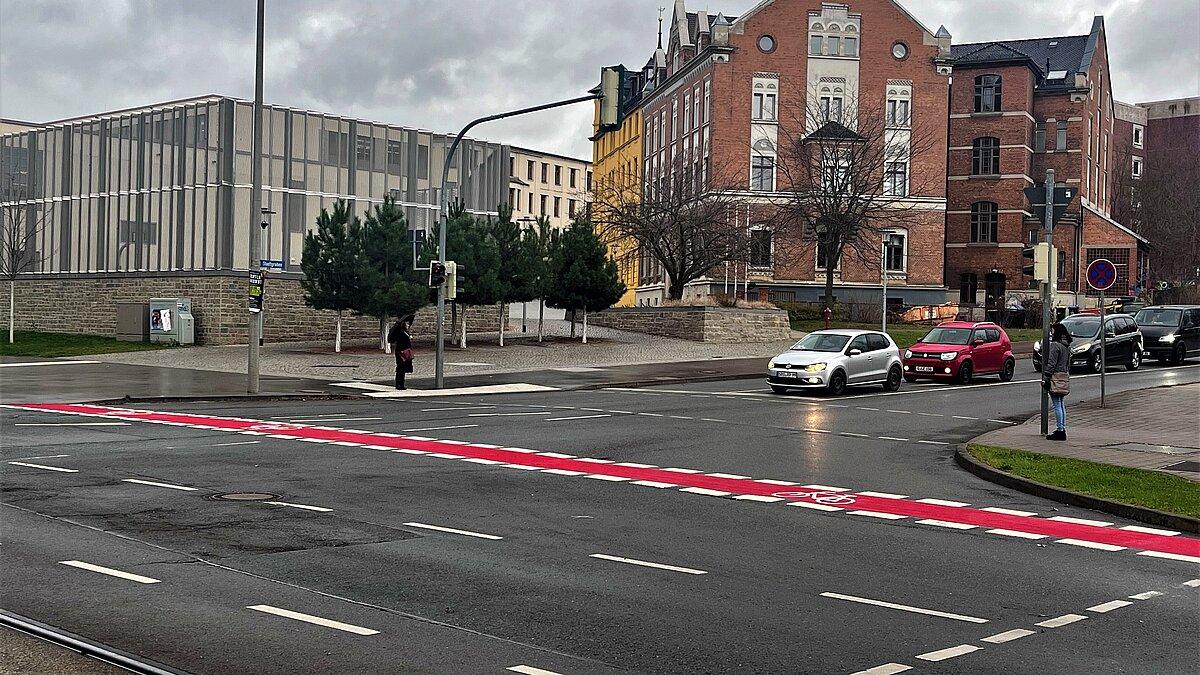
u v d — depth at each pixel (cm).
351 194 5309
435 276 3225
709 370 3916
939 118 7062
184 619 792
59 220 5506
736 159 6931
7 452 1727
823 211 5816
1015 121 7681
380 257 4262
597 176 10294
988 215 7756
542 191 12406
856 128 6456
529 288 4684
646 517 1260
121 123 5238
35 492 1339
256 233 2955
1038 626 815
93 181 5366
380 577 935
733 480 1570
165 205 5050
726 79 6944
